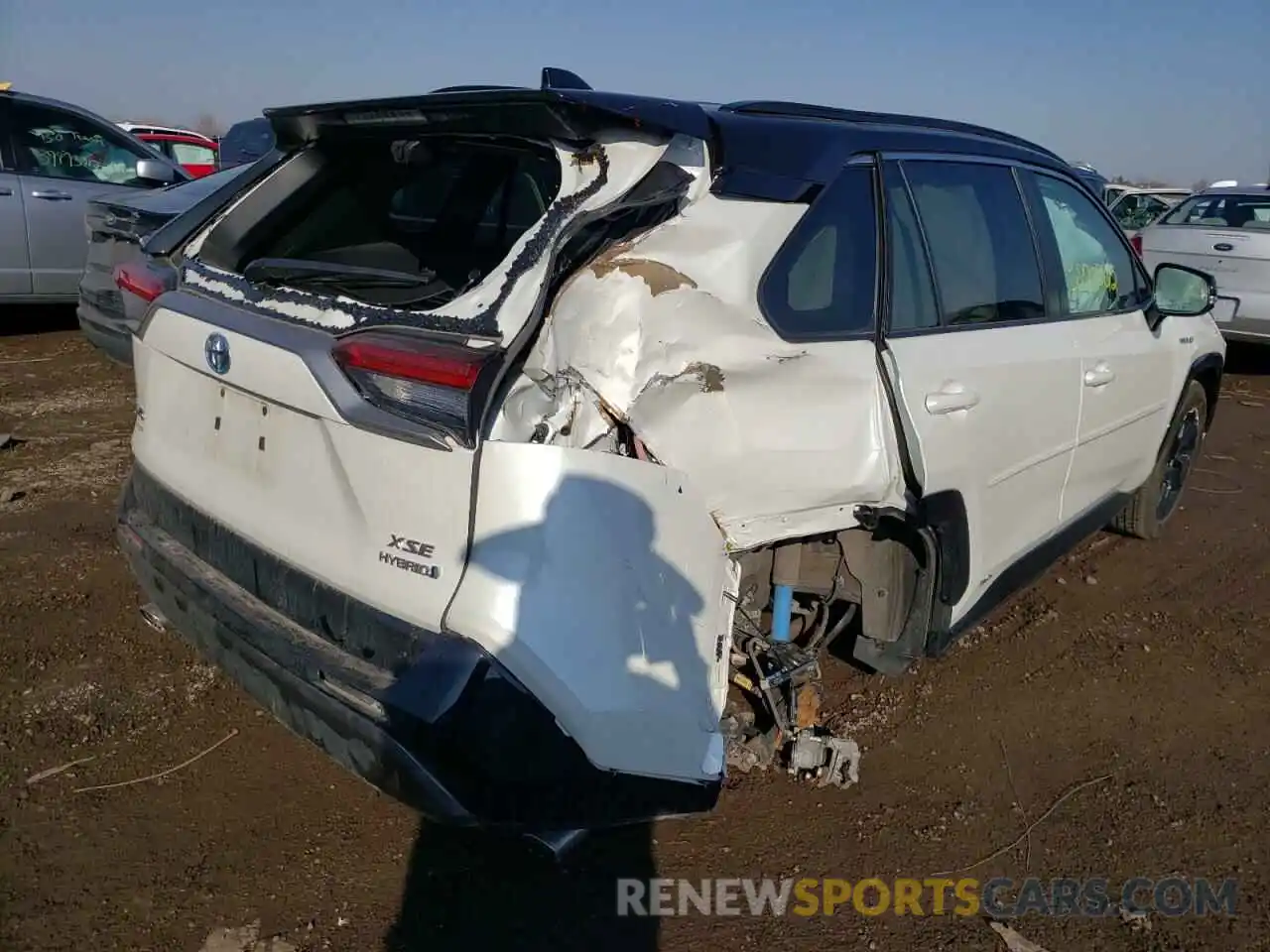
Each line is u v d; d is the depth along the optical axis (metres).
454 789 2.13
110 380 7.52
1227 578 5.00
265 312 2.54
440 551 2.19
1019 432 3.44
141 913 2.59
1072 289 3.93
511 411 2.17
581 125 2.32
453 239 3.40
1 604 3.99
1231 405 8.66
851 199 2.89
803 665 3.16
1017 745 3.54
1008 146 3.76
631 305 2.33
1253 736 3.67
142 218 6.31
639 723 2.28
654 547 2.34
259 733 3.34
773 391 2.57
